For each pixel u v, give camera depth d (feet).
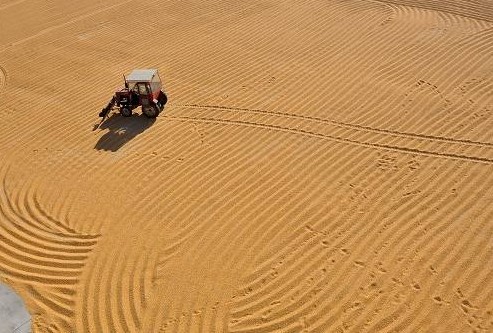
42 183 34.04
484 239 27.91
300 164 34.17
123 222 30.63
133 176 34.06
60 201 32.48
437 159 33.91
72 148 37.14
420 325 24.12
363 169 33.45
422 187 31.71
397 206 30.45
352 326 24.35
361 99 40.55
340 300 25.49
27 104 42.63
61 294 26.63
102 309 25.81
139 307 25.82
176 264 27.91
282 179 33.01
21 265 28.27
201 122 38.99
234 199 31.68
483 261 26.73
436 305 24.90
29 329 24.93
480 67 43.52
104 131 38.75
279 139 36.60
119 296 26.40
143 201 32.04
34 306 26.07
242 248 28.53
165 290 26.58
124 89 39.93
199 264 27.84
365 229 29.12
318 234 28.99
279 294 26.02
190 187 32.83
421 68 44.06
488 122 37.01
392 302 25.21
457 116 37.93
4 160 36.35
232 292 26.30
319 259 27.55
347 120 38.27
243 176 33.45
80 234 29.99
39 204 32.32
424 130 36.76
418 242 28.04
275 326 24.64
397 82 42.42
